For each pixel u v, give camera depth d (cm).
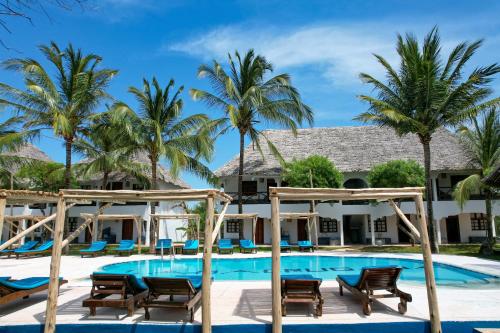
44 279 824
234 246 2477
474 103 1697
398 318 637
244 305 737
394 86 1870
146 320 638
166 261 1695
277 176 2584
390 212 2381
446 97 1739
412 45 1766
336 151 2783
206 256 607
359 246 2425
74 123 1942
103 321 634
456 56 1745
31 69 1736
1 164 2116
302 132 3048
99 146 2255
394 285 705
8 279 825
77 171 2505
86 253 1869
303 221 2745
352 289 729
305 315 664
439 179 2641
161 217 1978
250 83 2162
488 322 609
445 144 2691
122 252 1978
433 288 612
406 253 1838
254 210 2519
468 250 1984
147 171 2698
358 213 2459
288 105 2116
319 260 1725
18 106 1817
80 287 960
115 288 690
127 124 1819
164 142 2047
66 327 621
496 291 859
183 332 607
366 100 1831
